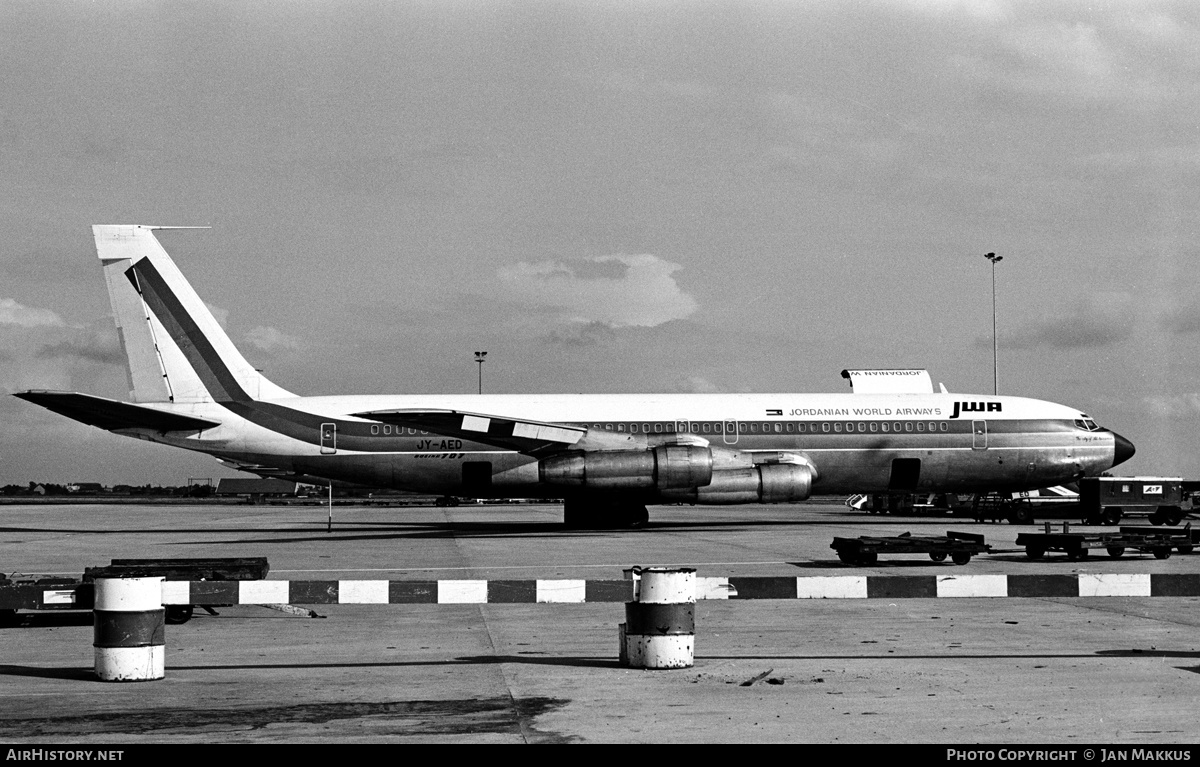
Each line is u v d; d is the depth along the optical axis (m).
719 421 74.19
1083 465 77.38
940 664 22.92
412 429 72.69
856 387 80.06
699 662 23.31
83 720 18.30
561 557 50.91
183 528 84.12
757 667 22.67
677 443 73.00
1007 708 18.67
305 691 20.58
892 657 23.81
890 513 119.88
